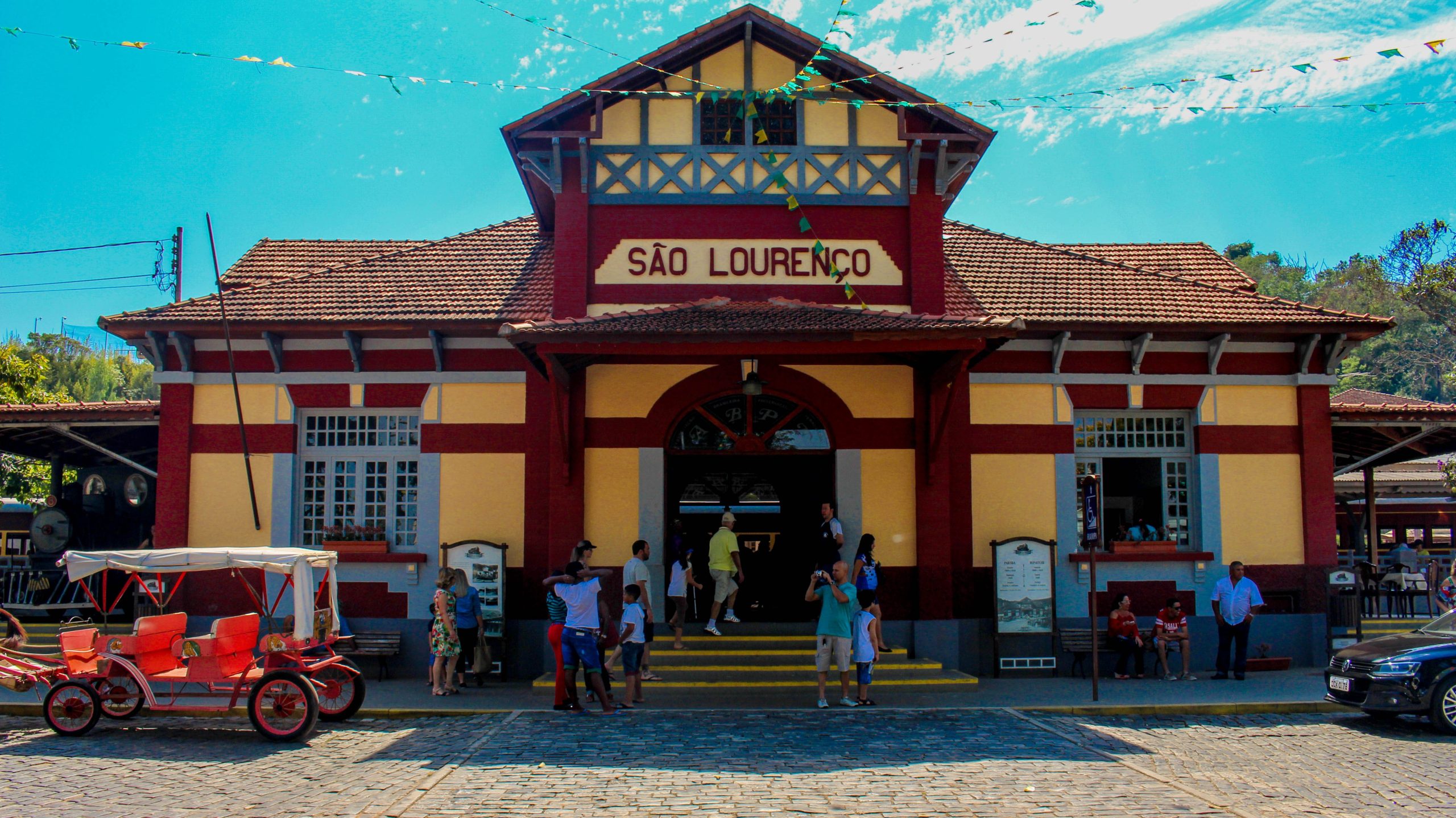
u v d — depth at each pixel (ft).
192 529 48.91
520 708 38.11
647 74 47.57
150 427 53.11
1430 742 32.55
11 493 83.15
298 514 49.47
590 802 24.48
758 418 49.08
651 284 47.11
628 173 47.67
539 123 46.70
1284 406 50.47
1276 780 27.07
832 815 23.26
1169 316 48.96
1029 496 49.19
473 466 48.88
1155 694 40.88
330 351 49.75
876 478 47.57
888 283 47.34
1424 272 128.06
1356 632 49.32
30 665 35.65
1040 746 31.09
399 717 37.55
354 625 48.01
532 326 39.55
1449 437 53.93
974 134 46.52
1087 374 49.93
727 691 41.01
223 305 43.91
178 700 37.04
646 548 43.24
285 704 33.06
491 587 47.11
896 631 46.42
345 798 25.16
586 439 47.57
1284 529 49.73
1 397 75.36
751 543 53.16
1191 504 50.26
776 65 48.29
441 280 52.24
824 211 47.65
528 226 58.90
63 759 30.60
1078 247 60.64
